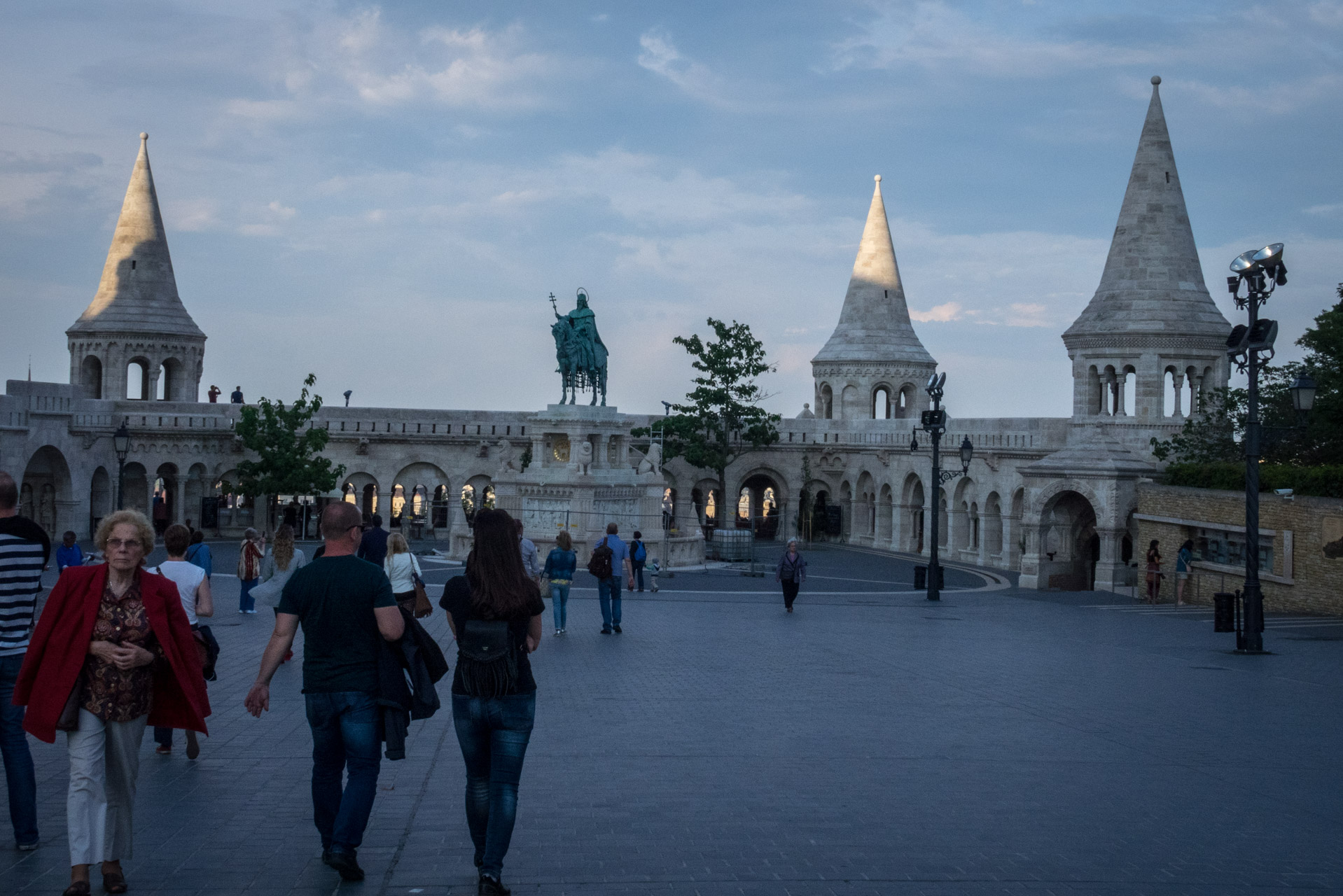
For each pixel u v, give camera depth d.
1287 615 33.28
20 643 9.55
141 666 8.80
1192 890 8.90
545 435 54.88
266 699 9.18
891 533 71.81
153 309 73.19
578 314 55.41
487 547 9.03
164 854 9.43
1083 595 41.81
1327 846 10.09
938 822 10.62
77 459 59.50
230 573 45.22
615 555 25.92
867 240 81.88
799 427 77.38
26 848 9.48
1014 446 58.75
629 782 12.00
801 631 27.12
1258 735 14.82
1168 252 56.94
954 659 21.98
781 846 9.83
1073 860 9.59
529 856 9.48
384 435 73.12
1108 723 15.49
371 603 9.08
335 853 8.67
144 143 74.19
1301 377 27.44
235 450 70.56
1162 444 52.16
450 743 13.94
